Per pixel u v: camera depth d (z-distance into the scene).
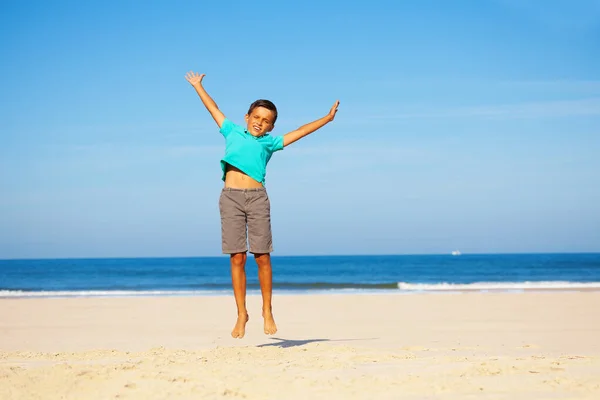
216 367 4.38
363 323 11.26
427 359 4.91
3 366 4.68
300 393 3.61
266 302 5.66
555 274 51.78
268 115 5.58
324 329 10.30
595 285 28.34
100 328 10.80
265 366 4.47
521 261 97.62
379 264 90.25
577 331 9.54
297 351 5.67
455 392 3.60
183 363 4.64
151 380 3.86
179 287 33.19
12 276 52.72
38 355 5.89
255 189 5.51
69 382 3.82
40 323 11.75
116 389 3.68
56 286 36.62
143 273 58.44
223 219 5.54
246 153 5.51
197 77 5.97
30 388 3.71
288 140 5.70
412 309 14.23
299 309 14.45
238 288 5.61
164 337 9.35
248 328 10.57
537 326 10.39
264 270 5.61
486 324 10.82
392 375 4.05
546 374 4.04
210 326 11.04
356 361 4.88
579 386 3.68
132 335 9.68
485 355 5.55
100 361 5.20
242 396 3.56
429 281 42.91
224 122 5.71
